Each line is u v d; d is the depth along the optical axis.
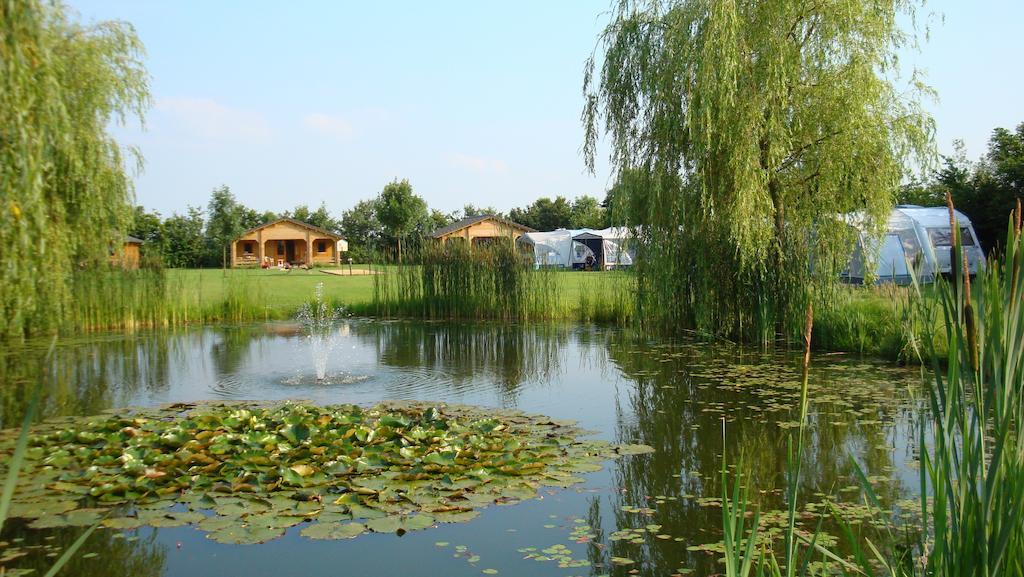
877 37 12.24
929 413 7.75
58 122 8.38
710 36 11.64
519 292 19.39
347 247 56.62
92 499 5.28
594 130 14.01
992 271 1.98
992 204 21.78
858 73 11.99
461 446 6.43
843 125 12.09
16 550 4.53
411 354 13.33
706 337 13.84
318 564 4.30
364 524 4.82
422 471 5.68
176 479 5.52
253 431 6.79
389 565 4.29
